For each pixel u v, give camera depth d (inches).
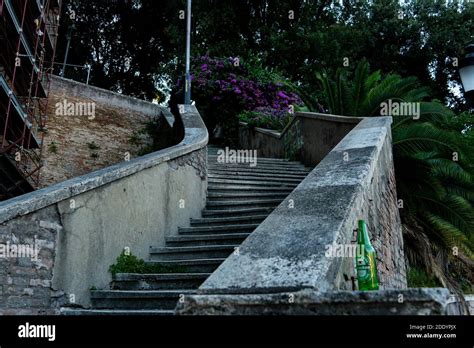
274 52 758.5
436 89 912.3
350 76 733.3
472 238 278.4
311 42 750.5
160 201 231.1
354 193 120.1
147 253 213.2
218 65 624.4
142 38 1003.3
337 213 106.0
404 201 283.9
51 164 472.4
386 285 179.6
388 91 314.0
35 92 454.6
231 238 216.4
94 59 1006.4
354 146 183.8
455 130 298.5
